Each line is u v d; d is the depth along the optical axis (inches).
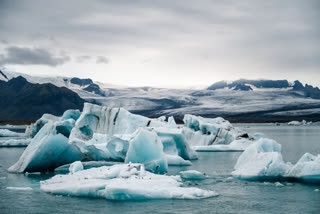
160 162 874.8
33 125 2006.6
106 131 1446.9
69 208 529.0
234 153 1443.2
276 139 2372.0
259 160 793.6
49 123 1032.8
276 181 745.0
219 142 1681.8
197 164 1067.3
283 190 655.8
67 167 912.3
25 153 938.7
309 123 7047.2
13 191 638.5
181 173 818.8
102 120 1475.1
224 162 1120.8
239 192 639.1
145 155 882.8
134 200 571.2
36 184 705.6
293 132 3560.5
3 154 1405.0
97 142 1194.0
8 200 573.9
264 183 719.7
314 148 1631.4
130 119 1441.9
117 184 590.6
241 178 777.6
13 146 1846.7
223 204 553.0
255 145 896.3
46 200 573.9
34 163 875.4
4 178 781.3
